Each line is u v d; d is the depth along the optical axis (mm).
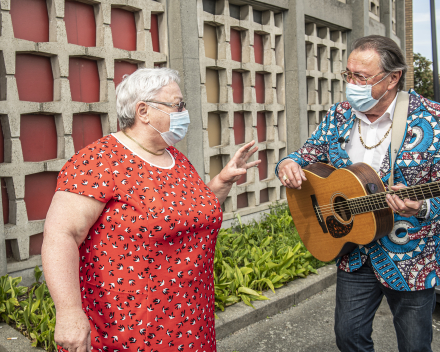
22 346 2500
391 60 1812
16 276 3252
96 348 1517
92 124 3801
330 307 3506
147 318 1474
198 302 1611
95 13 3711
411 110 1859
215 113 4910
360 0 6805
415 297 1856
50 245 1355
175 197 1555
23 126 3359
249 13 5086
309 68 6273
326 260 2240
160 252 1483
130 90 1588
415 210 1721
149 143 1635
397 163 1851
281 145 5734
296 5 5516
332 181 2156
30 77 3357
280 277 3496
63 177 1457
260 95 5562
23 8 3291
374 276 1999
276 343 2957
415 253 1846
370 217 1919
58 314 1307
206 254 1649
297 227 2461
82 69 3676
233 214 4941
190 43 4293
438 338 3049
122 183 1468
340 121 2137
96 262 1478
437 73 6719
